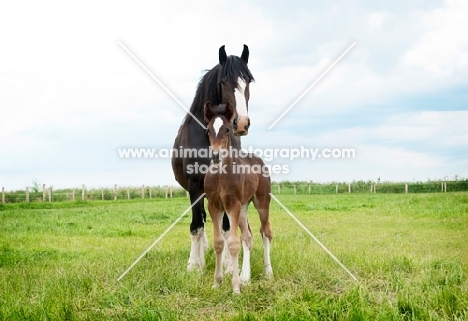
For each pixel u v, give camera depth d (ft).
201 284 21.71
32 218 52.34
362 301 17.80
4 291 21.44
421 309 17.25
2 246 33.99
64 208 68.85
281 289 20.34
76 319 17.78
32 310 18.33
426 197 69.05
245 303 19.33
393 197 74.74
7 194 84.89
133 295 19.80
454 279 21.20
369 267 24.08
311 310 17.34
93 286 20.89
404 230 39.68
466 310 17.63
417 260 25.39
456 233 37.14
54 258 30.22
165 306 18.80
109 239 38.42
